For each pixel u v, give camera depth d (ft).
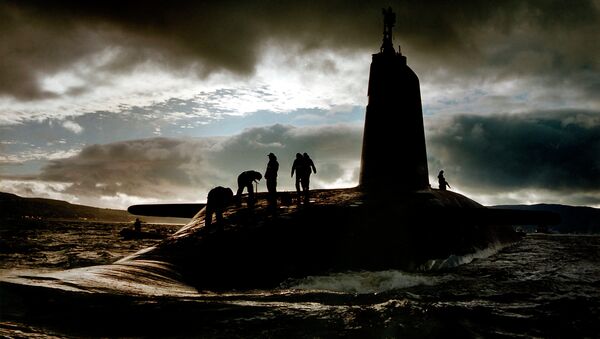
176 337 16.11
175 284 27.32
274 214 43.16
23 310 16.65
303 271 33.73
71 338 14.94
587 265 46.06
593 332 19.42
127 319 17.33
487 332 18.84
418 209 46.78
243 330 17.37
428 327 18.81
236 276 31.65
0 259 48.06
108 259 49.85
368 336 17.33
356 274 33.99
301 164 46.24
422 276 34.68
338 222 41.22
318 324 18.65
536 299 26.35
